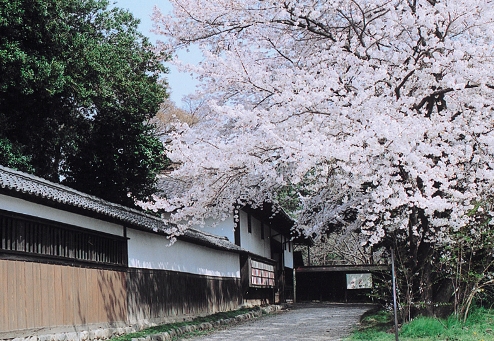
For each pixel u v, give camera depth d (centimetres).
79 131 1780
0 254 831
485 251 1145
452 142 1129
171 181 1869
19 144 1537
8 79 1412
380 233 1100
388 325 1189
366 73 1070
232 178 1184
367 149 955
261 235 2675
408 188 1088
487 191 1108
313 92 1031
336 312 2034
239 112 1047
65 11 1680
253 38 1388
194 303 1644
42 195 923
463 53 1024
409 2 1202
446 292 1159
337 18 1336
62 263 1002
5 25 1394
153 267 1403
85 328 1055
